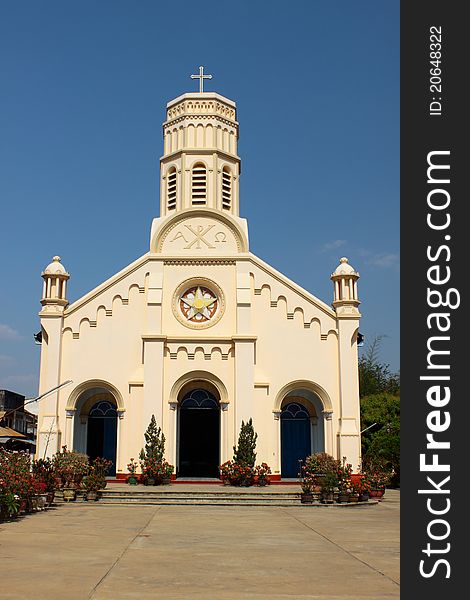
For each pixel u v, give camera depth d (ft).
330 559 47.11
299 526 67.36
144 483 105.09
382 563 45.52
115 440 114.52
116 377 112.78
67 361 113.29
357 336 115.03
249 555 48.60
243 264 116.78
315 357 113.50
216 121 128.57
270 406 111.65
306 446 114.52
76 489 91.15
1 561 44.70
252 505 88.33
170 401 111.24
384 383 206.90
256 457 109.09
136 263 116.98
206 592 35.83
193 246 118.11
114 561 45.21
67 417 111.14
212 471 114.11
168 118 132.46
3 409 219.82
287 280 115.55
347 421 109.50
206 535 59.67
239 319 113.70
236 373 111.45
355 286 114.73
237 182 129.80
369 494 95.55
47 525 65.36
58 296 114.62
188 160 125.80
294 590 36.60
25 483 74.18
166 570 42.11
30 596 34.30
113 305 115.55
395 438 130.31
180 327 114.62
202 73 132.26
